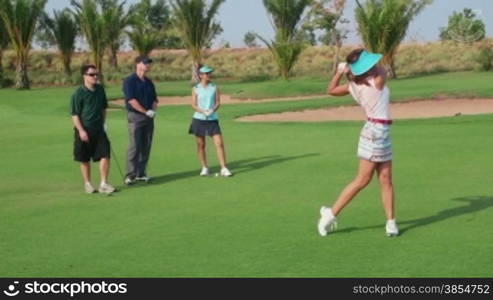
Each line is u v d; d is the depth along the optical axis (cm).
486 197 798
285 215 750
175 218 754
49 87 4412
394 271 550
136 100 979
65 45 4706
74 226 732
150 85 1002
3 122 2017
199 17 4144
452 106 2103
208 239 660
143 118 988
